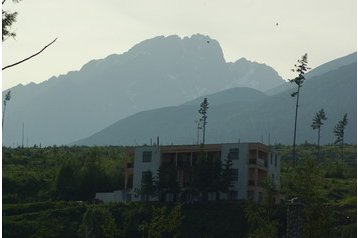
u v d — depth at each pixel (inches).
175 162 5088.6
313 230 2442.2
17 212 4685.0
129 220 4328.3
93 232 4077.3
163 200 4835.1
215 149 5012.3
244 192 4822.8
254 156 4881.9
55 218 4456.2
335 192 5068.9
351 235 3479.3
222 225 4197.8
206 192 4736.7
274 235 2832.2
